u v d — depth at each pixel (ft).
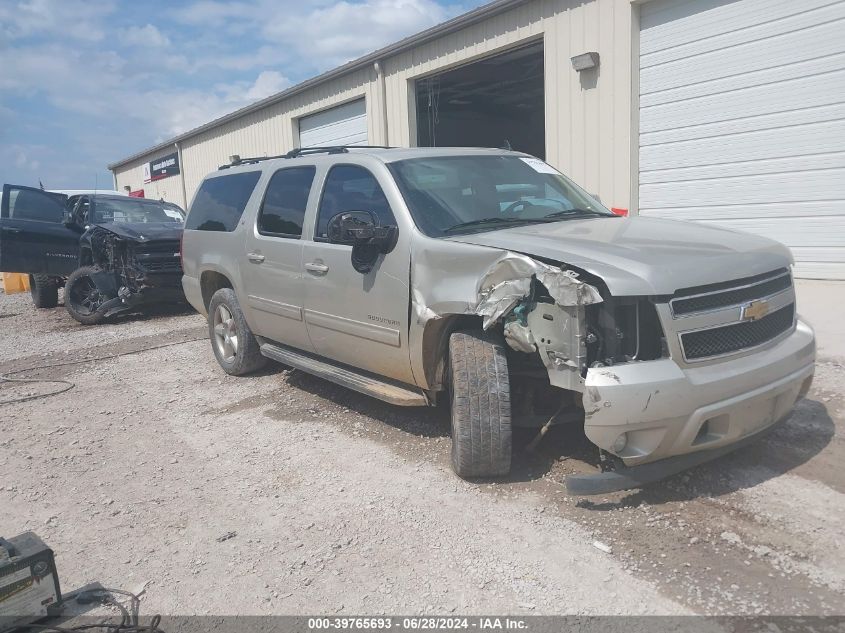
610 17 31.19
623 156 31.68
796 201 26.86
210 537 11.82
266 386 20.79
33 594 9.68
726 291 11.28
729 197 28.78
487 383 12.50
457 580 10.09
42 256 38.32
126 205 39.99
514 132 73.15
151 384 22.11
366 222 14.44
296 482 13.78
